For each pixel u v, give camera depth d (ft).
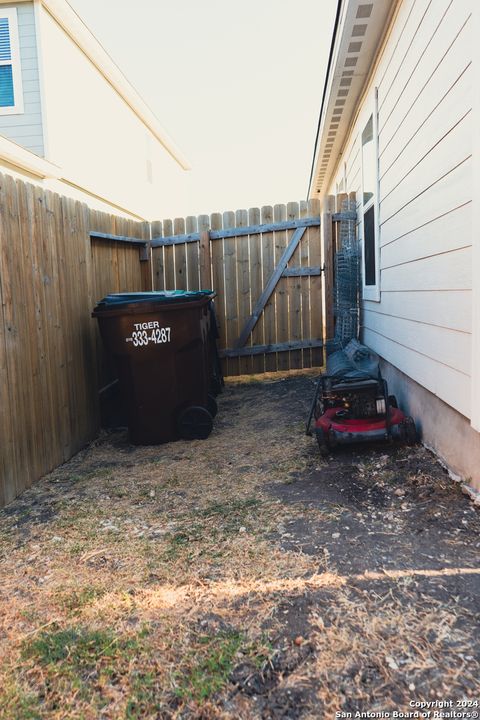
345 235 26.30
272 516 11.56
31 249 14.73
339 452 15.21
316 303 27.61
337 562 9.34
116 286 23.43
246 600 8.44
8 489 13.29
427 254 13.60
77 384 17.74
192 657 7.23
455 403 11.74
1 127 28.25
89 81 33.88
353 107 25.59
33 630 8.05
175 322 17.71
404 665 6.77
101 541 10.98
